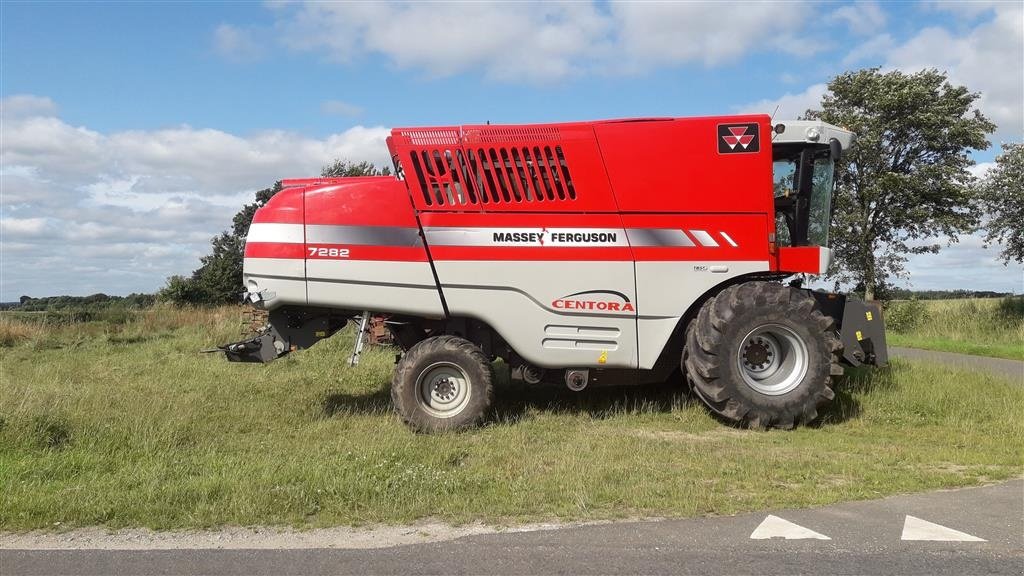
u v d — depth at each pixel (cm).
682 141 777
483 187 780
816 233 853
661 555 412
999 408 855
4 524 485
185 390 988
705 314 775
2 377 1056
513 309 778
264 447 693
